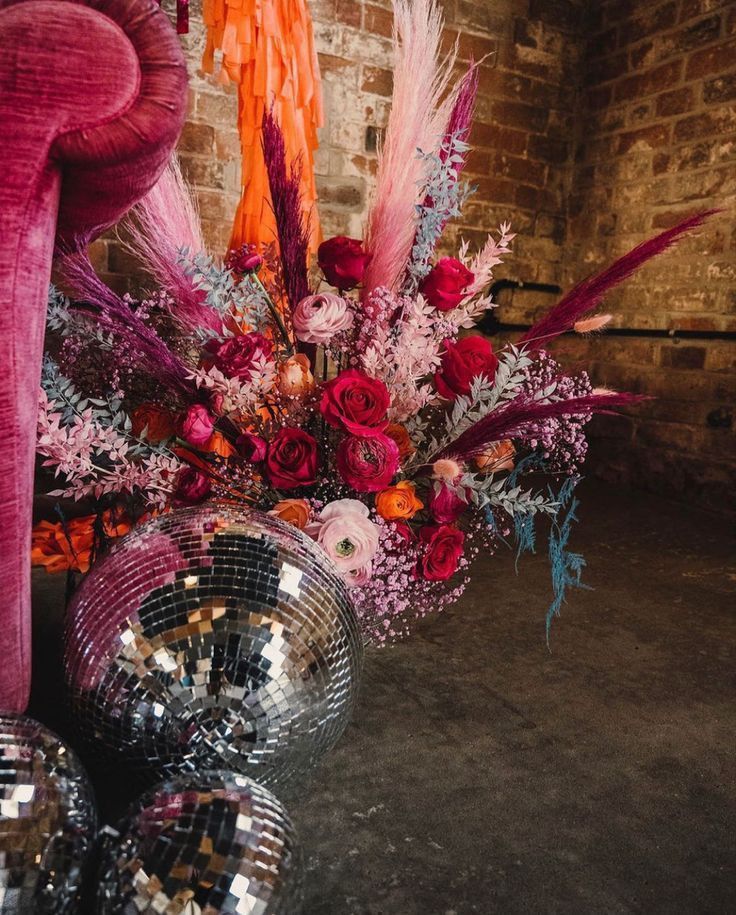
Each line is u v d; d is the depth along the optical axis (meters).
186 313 1.21
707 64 3.32
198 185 3.24
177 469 1.20
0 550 0.92
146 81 0.79
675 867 1.03
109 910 0.70
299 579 1.01
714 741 1.37
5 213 0.80
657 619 1.94
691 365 3.42
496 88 3.83
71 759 0.80
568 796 1.18
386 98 3.58
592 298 1.13
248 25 1.82
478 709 1.43
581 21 3.97
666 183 3.56
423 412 1.24
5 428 0.88
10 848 0.69
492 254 1.20
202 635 0.94
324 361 1.27
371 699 1.44
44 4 0.75
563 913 0.94
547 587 2.12
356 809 1.11
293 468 1.10
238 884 0.70
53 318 1.15
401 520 1.19
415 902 0.94
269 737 0.95
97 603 1.00
